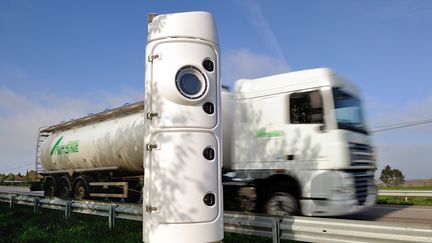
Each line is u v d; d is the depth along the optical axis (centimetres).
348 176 816
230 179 962
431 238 499
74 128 1772
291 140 871
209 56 504
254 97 944
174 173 473
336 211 798
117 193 1472
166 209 470
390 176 4119
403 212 1177
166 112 483
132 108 1375
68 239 889
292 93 888
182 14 501
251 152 929
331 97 840
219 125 505
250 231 709
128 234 912
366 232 555
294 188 880
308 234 623
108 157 1447
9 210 1584
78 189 1658
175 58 486
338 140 818
